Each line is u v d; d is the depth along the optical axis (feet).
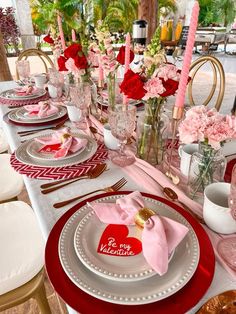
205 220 2.08
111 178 2.79
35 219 3.51
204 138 2.07
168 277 1.57
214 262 1.69
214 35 17.34
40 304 3.07
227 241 1.93
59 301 4.14
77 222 2.02
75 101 4.04
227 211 1.88
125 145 3.38
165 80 2.55
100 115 4.47
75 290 1.55
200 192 2.41
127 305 1.46
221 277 1.66
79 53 4.06
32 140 3.41
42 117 4.27
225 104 7.02
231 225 1.95
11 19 20.53
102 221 1.97
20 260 2.90
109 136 3.28
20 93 5.66
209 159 2.26
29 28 23.70
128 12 18.12
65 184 2.67
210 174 2.32
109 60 3.85
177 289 1.48
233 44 20.62
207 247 1.79
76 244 1.77
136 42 7.78
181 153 2.83
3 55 10.55
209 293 1.56
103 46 3.85
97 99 4.81
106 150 3.34
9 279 2.70
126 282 1.55
